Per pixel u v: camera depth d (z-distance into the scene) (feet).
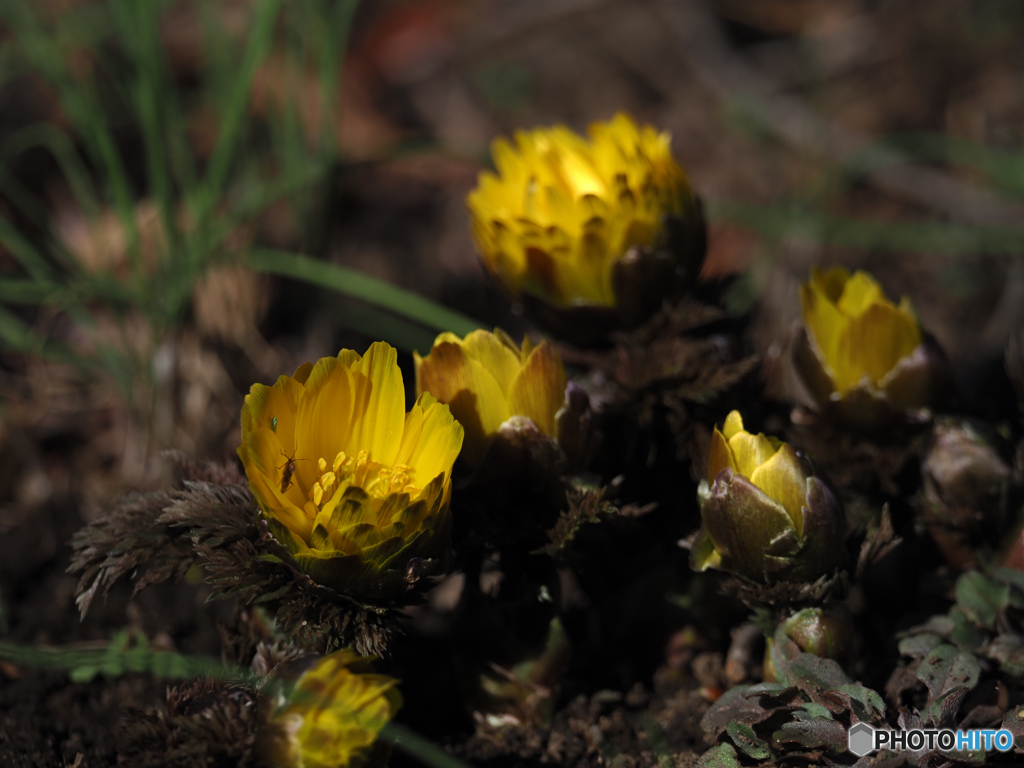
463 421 1.37
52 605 1.56
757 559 1.36
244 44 2.06
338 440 1.34
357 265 2.05
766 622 1.39
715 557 1.38
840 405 1.44
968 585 1.42
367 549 1.31
